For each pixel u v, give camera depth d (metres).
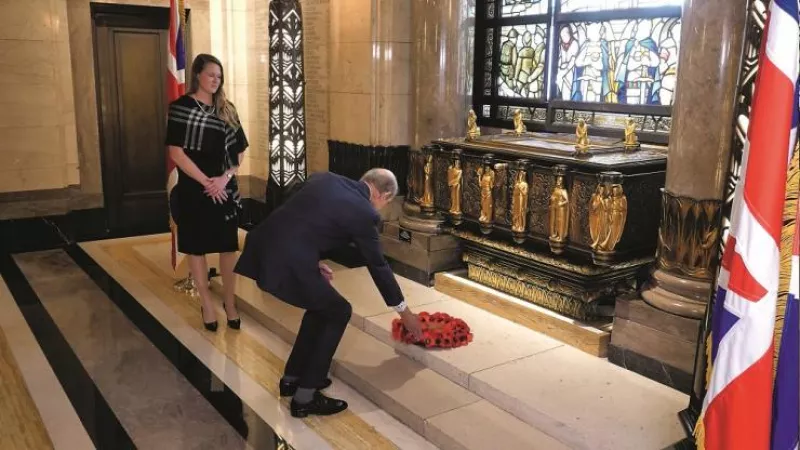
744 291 2.12
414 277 4.99
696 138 3.18
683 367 3.27
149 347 4.30
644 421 2.99
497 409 3.28
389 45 5.25
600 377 3.42
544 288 4.11
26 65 6.39
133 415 3.45
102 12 7.14
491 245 4.41
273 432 3.28
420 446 3.14
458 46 5.06
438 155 4.82
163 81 7.63
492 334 3.98
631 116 4.44
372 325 4.12
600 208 3.66
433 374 3.65
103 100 7.32
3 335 4.49
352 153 5.71
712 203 3.18
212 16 7.41
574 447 2.92
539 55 4.96
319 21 6.26
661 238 3.45
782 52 2.05
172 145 4.19
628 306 3.49
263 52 7.19
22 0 6.28
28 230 6.64
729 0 2.98
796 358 2.26
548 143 4.39
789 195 2.23
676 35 4.09
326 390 3.68
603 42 4.52
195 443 3.18
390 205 5.42
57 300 5.20
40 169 6.62
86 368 3.99
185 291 5.38
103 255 6.49
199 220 4.29
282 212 3.31
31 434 3.25
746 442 2.14
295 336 4.25
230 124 4.36
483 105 5.48
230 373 3.94
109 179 7.51
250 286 5.12
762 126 2.08
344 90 5.71
